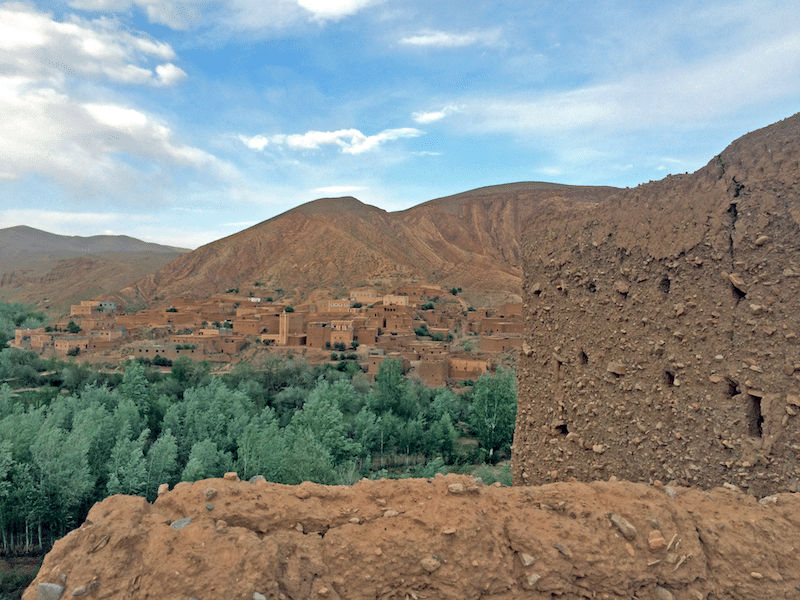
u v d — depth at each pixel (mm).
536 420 8492
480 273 168125
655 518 4449
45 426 22406
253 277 178125
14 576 18188
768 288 5184
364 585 4059
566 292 7883
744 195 5465
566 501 4766
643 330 6469
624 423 6680
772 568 4156
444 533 4293
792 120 5309
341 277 167125
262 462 24469
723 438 5457
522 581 4160
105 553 3809
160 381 52281
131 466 22031
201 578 3688
